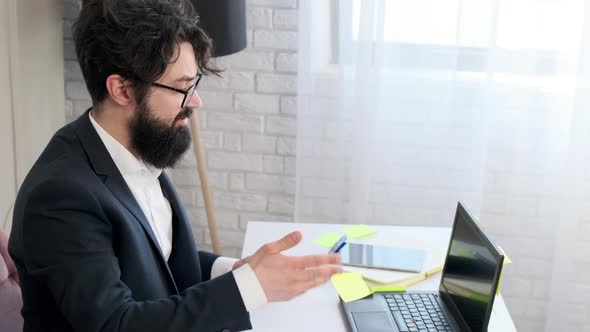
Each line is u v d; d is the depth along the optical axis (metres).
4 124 2.35
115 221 1.31
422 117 2.53
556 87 2.43
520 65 2.43
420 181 2.60
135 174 1.47
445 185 2.58
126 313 1.22
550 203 2.57
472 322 1.44
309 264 1.33
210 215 2.70
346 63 2.50
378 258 1.83
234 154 2.78
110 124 1.39
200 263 1.75
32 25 2.39
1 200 2.39
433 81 2.48
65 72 2.71
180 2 1.36
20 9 2.31
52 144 1.39
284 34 2.61
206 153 2.79
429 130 2.54
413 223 2.65
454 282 1.59
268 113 2.71
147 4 1.30
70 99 2.75
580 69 2.34
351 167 2.61
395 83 2.50
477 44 2.40
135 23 1.28
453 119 2.50
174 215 1.60
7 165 2.39
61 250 1.23
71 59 2.70
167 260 1.60
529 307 2.69
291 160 2.77
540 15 2.36
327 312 1.59
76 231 1.24
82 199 1.26
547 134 2.50
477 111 2.47
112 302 1.22
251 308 1.28
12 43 2.30
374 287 1.67
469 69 2.44
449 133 2.52
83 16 1.33
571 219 2.48
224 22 2.23
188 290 1.28
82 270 1.22
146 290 1.36
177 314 1.23
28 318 1.36
